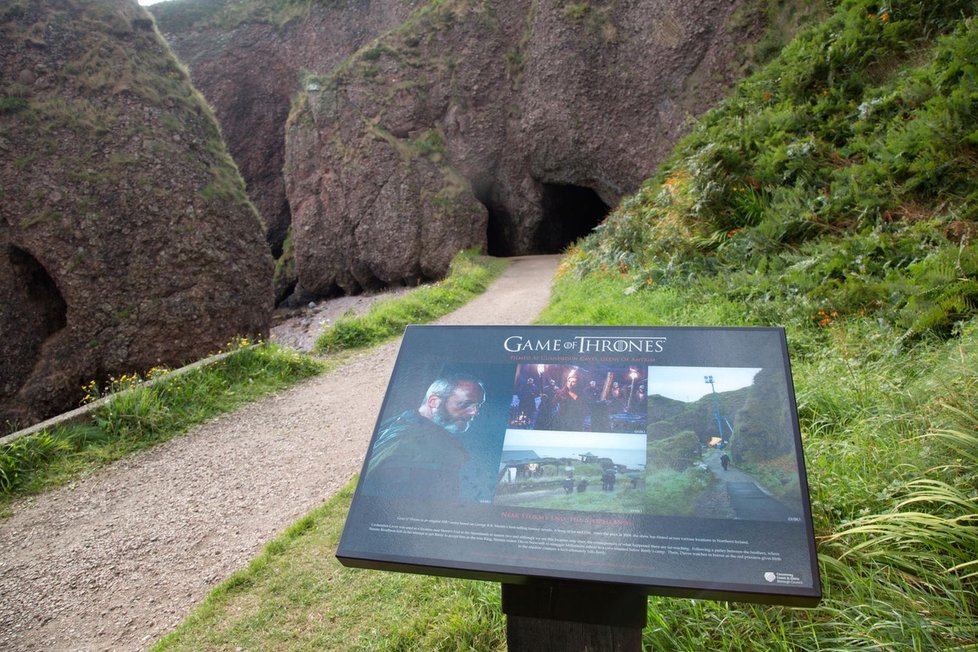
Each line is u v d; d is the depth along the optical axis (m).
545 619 1.87
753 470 1.82
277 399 8.12
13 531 5.09
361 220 29.39
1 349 11.08
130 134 12.67
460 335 2.30
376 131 29.58
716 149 10.14
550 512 1.85
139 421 6.89
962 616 2.02
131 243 12.07
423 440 2.08
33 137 11.89
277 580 3.76
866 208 7.21
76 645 3.65
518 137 28.73
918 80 8.59
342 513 4.57
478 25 29.55
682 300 7.84
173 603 3.91
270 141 39.19
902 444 2.93
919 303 5.00
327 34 37.50
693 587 1.64
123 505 5.38
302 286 31.84
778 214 8.39
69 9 13.05
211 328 12.56
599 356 2.14
